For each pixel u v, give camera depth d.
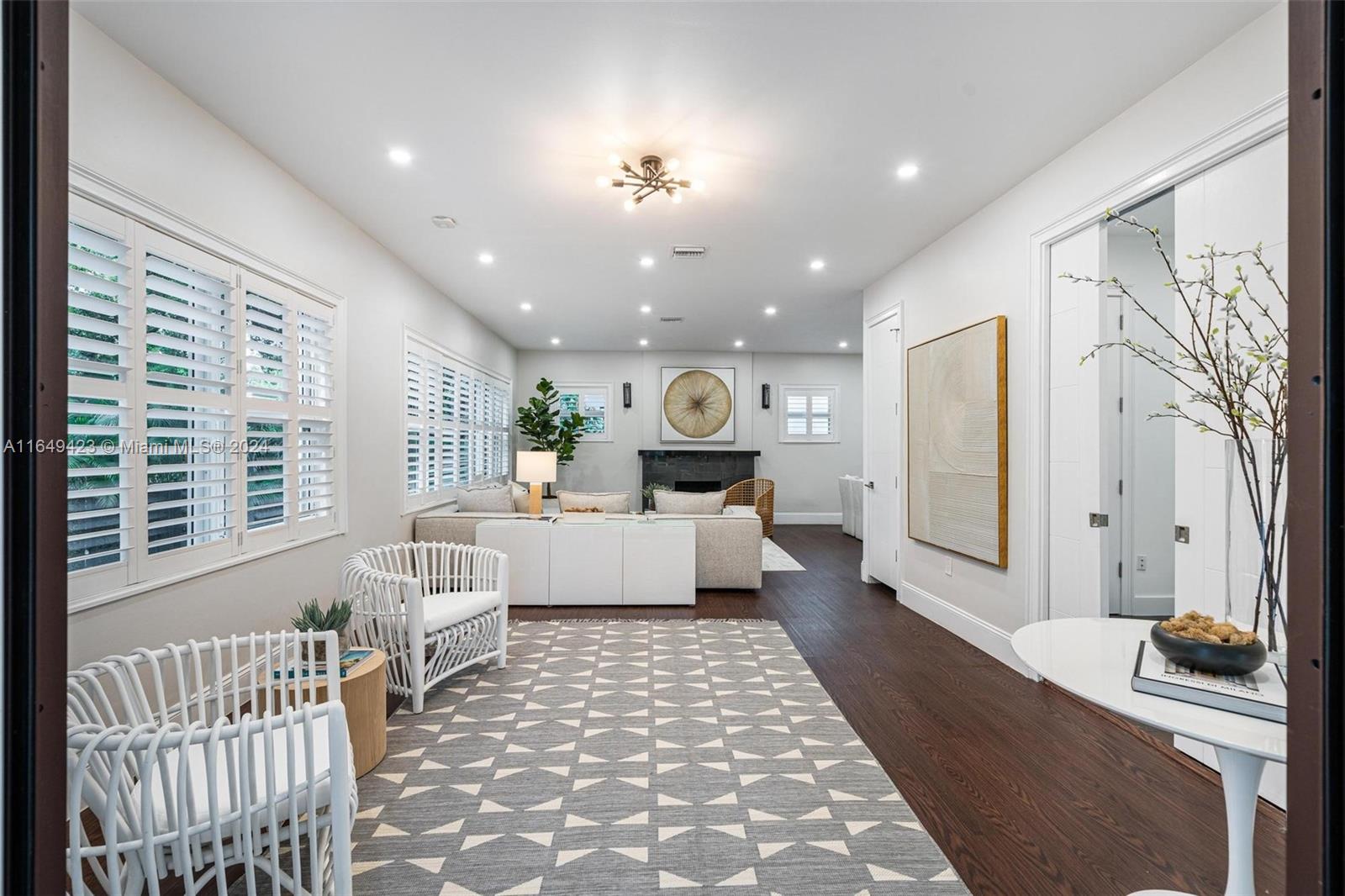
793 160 2.97
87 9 1.94
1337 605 0.59
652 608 4.63
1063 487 3.00
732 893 1.65
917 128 2.68
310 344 3.39
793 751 2.41
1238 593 1.42
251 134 2.74
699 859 1.78
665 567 4.64
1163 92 2.36
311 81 2.34
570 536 4.64
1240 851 1.39
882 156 2.94
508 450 8.35
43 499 0.68
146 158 2.24
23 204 0.67
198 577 2.53
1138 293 4.11
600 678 3.20
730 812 2.01
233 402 2.74
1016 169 3.08
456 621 3.02
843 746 2.45
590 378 9.15
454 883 1.68
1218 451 2.17
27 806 0.66
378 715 2.33
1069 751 2.42
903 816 1.99
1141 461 4.09
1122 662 1.38
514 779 2.21
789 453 9.42
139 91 2.21
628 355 9.19
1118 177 2.57
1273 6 1.93
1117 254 4.11
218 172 2.62
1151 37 2.08
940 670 3.30
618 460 9.18
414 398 4.91
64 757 0.71
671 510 5.50
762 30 2.04
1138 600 4.09
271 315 3.06
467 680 3.18
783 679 3.17
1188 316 2.29
